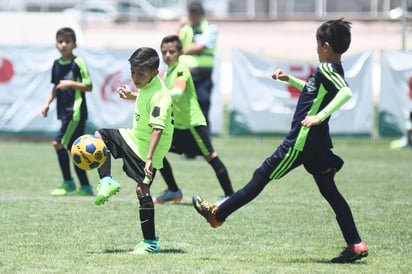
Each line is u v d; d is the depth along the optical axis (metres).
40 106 37.53
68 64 22.62
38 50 37.31
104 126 37.19
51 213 19.47
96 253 14.62
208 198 22.64
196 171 29.47
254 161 32.69
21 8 66.31
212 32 31.50
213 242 16.08
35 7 66.62
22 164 30.84
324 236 16.92
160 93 14.49
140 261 13.84
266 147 38.31
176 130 21.59
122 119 37.09
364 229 17.83
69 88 22.50
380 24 61.66
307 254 14.97
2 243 15.60
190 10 31.61
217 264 13.74
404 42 38.34
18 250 14.88
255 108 37.31
